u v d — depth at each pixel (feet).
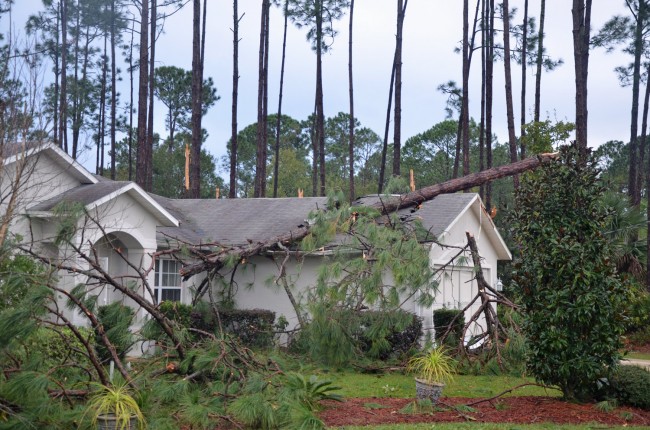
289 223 61.31
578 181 34.40
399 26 81.76
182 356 30.55
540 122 82.43
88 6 108.47
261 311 52.75
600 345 32.73
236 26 100.48
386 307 41.81
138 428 23.77
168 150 153.07
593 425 29.40
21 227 41.24
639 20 94.84
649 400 32.65
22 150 29.91
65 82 106.01
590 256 33.30
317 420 25.12
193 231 62.13
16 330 22.93
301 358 44.39
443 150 165.78
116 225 45.16
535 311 34.09
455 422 29.63
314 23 105.29
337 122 211.00
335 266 40.60
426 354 37.78
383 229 43.65
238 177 196.65
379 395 36.40
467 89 91.45
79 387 26.25
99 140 136.05
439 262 56.34
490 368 43.91
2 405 22.56
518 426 28.73
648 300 65.98
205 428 26.53
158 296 55.83
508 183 117.80
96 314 30.12
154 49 99.91
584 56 82.48
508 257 66.03
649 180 99.09
